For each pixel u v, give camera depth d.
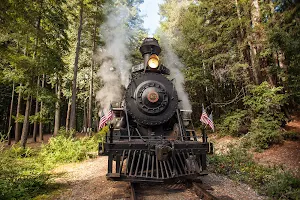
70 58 20.53
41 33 11.99
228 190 5.70
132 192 4.96
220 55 14.32
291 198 5.54
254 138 10.98
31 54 13.22
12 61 10.99
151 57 7.23
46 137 30.02
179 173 5.51
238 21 12.67
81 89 24.50
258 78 12.22
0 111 27.58
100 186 6.07
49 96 12.86
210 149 5.93
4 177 6.31
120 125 6.96
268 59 13.02
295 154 9.12
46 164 9.41
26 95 13.33
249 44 12.40
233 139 12.92
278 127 10.88
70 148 10.98
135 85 6.95
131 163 5.14
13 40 13.70
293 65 9.66
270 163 8.92
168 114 6.86
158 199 4.89
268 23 11.00
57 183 6.66
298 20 10.02
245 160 8.82
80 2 16.30
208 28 15.10
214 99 18.31
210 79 17.06
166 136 6.46
